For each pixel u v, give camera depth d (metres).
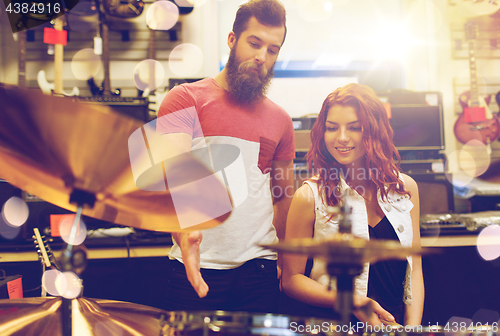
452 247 1.35
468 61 2.03
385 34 2.12
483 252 1.35
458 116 2.00
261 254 0.95
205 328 0.42
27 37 1.73
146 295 1.29
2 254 1.18
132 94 1.82
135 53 1.83
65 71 1.76
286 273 0.90
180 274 0.92
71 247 0.44
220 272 0.91
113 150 0.37
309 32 2.09
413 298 0.88
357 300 0.65
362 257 0.29
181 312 0.44
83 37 1.77
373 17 2.11
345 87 0.96
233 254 0.92
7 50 1.72
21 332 0.41
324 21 2.10
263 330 0.39
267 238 0.97
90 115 0.33
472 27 1.94
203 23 1.88
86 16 1.75
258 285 0.94
